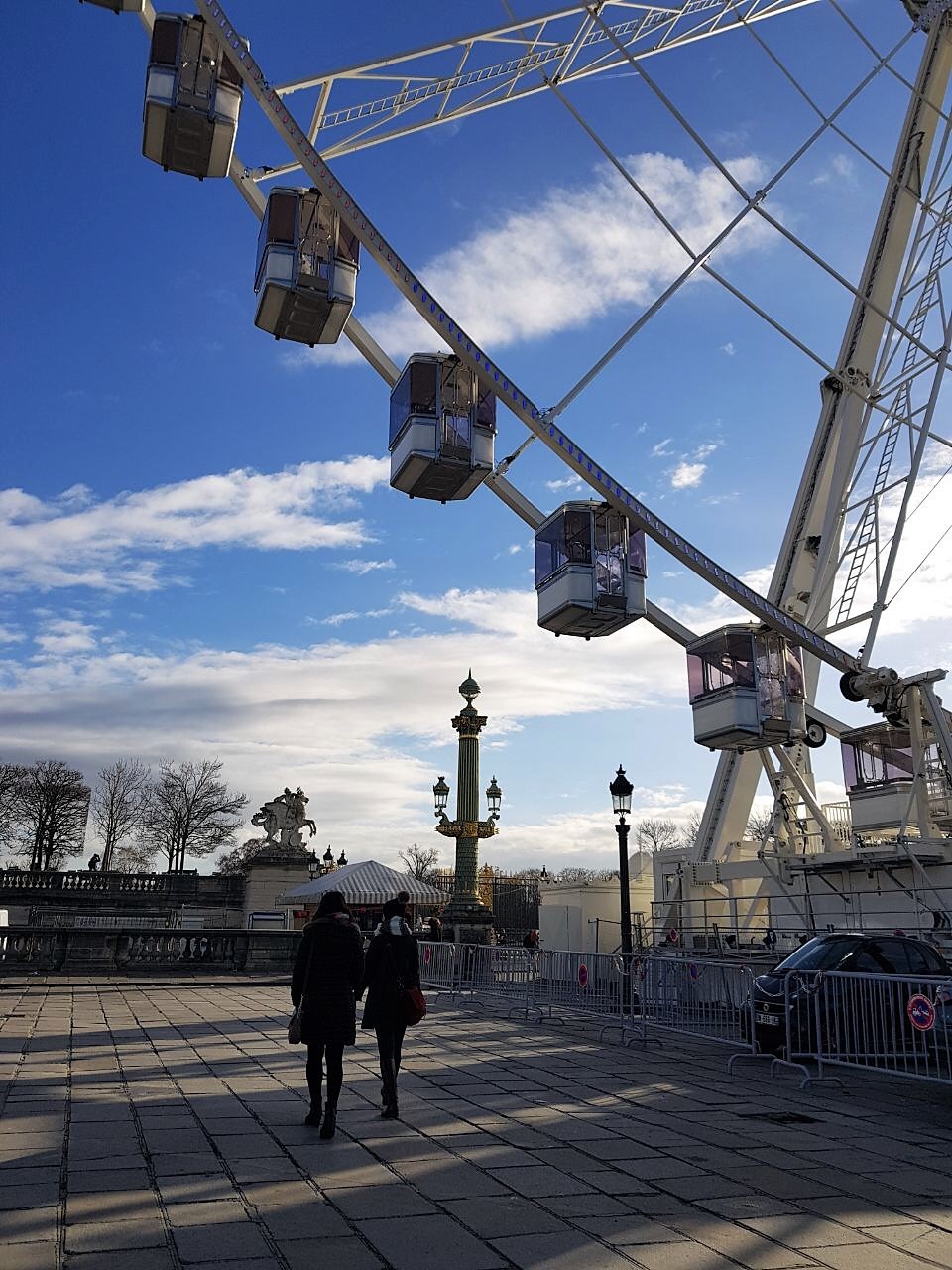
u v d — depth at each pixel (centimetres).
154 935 2931
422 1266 536
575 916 3584
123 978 2673
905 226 2819
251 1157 761
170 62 1872
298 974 866
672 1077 1253
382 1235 586
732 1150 842
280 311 2036
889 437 2527
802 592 2877
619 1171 759
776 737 2469
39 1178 688
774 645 2466
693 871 2962
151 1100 984
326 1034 843
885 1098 1139
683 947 2859
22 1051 1315
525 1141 849
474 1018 1967
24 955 2825
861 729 2648
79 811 8525
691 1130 920
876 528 2467
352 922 881
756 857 3052
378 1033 932
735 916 2814
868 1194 714
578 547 2230
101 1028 1587
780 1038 1384
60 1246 548
